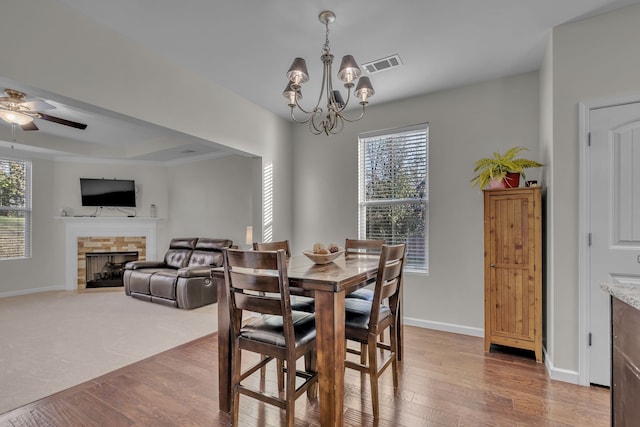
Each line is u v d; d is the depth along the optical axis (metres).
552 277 2.40
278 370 2.20
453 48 2.67
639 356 1.15
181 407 2.01
